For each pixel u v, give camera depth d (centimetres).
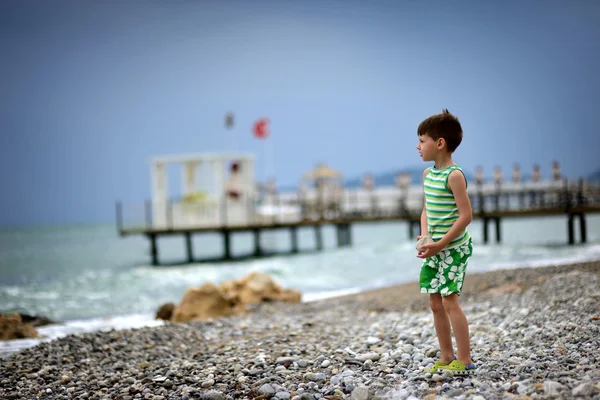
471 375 362
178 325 810
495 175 4138
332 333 659
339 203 3159
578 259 1731
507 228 3991
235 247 3741
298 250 2991
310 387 378
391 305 966
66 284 1844
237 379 420
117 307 1335
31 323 984
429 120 371
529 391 310
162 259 3011
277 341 606
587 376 325
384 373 406
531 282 981
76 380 487
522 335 512
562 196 3031
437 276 368
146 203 2655
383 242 3045
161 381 436
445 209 360
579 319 543
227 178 2861
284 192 4347
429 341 523
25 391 448
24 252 3988
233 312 1048
